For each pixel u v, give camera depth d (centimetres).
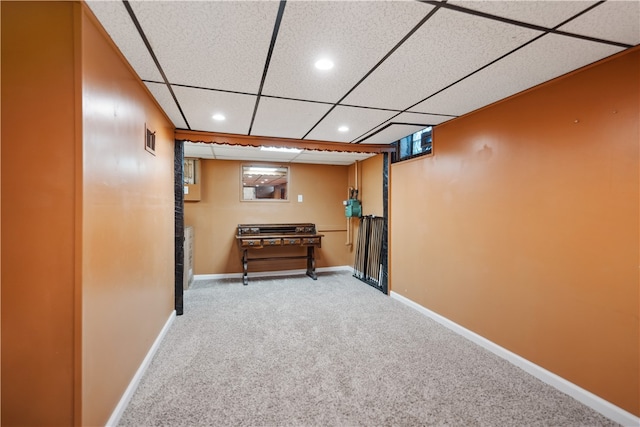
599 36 151
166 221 289
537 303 216
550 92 206
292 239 495
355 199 530
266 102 248
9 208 123
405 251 377
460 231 288
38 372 126
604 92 176
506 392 200
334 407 185
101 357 148
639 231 163
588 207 185
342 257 582
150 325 234
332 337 283
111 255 158
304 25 142
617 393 172
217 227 512
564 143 198
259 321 321
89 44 132
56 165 125
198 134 342
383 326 309
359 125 319
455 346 265
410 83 211
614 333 173
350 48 164
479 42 158
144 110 214
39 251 125
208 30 146
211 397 193
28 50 123
